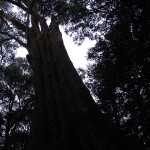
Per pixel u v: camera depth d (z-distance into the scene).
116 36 10.87
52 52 6.32
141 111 10.64
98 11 10.92
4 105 16.52
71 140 3.29
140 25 9.98
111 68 11.20
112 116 10.81
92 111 3.68
